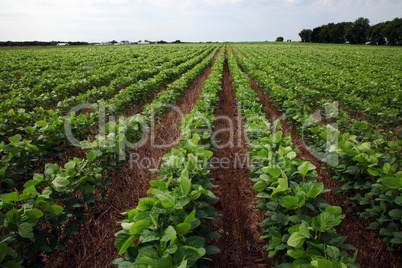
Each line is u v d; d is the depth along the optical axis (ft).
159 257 6.02
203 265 7.04
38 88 31.99
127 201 14.40
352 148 11.40
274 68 64.80
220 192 15.39
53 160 17.21
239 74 46.55
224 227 12.57
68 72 47.32
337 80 40.68
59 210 8.42
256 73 47.52
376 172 10.03
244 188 15.99
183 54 101.76
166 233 6.21
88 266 10.42
